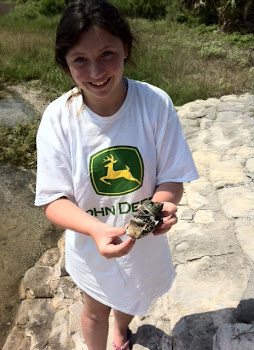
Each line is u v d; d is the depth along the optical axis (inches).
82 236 70.9
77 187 66.7
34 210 190.1
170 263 80.3
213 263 122.3
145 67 346.0
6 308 135.6
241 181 168.4
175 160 68.3
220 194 160.7
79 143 64.8
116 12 57.7
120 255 59.6
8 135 258.2
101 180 65.9
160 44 426.9
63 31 56.8
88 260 73.0
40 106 312.7
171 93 292.8
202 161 187.0
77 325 115.8
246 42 434.3
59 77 350.9
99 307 80.4
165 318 106.7
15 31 508.4
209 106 253.1
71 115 64.6
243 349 84.4
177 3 597.9
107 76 58.4
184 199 159.3
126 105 64.2
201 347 96.2
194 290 112.7
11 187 209.3
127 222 69.3
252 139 203.9
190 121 232.8
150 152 66.2
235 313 101.1
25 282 138.9
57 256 153.0
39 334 116.6
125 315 91.1
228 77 321.7
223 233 136.0
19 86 350.9
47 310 125.2
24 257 160.9
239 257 124.1
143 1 604.1
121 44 58.7
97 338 86.2
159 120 65.7
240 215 145.8
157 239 73.6
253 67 346.3
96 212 69.1
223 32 482.0
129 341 100.6
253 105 249.4
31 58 405.1
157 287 78.0
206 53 384.8
